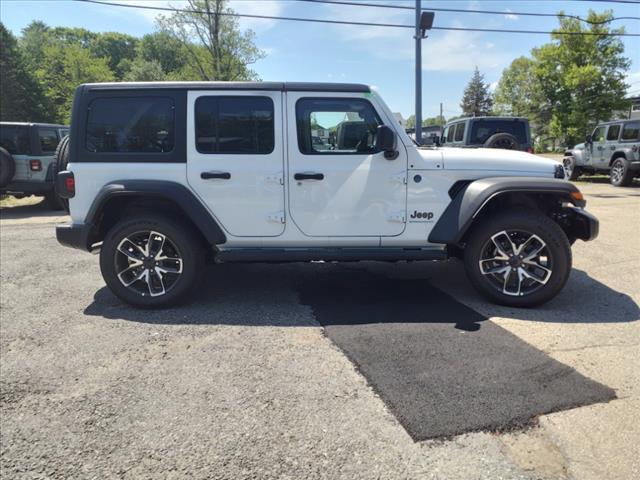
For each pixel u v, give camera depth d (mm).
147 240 4301
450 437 2363
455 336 3590
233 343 3537
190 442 2363
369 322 3906
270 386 2893
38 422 2561
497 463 2180
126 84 4176
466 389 2801
